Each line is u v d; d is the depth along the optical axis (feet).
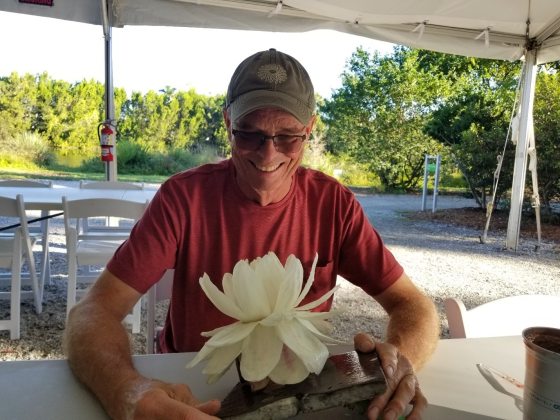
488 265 17.90
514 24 14.21
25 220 9.64
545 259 19.16
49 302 11.43
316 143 35.73
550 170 25.77
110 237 11.60
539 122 25.52
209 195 4.07
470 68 31.76
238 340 2.01
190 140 35.01
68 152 33.88
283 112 3.60
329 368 2.33
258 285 2.06
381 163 35.14
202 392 2.74
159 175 34.94
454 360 3.38
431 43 14.53
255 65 3.66
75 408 2.56
